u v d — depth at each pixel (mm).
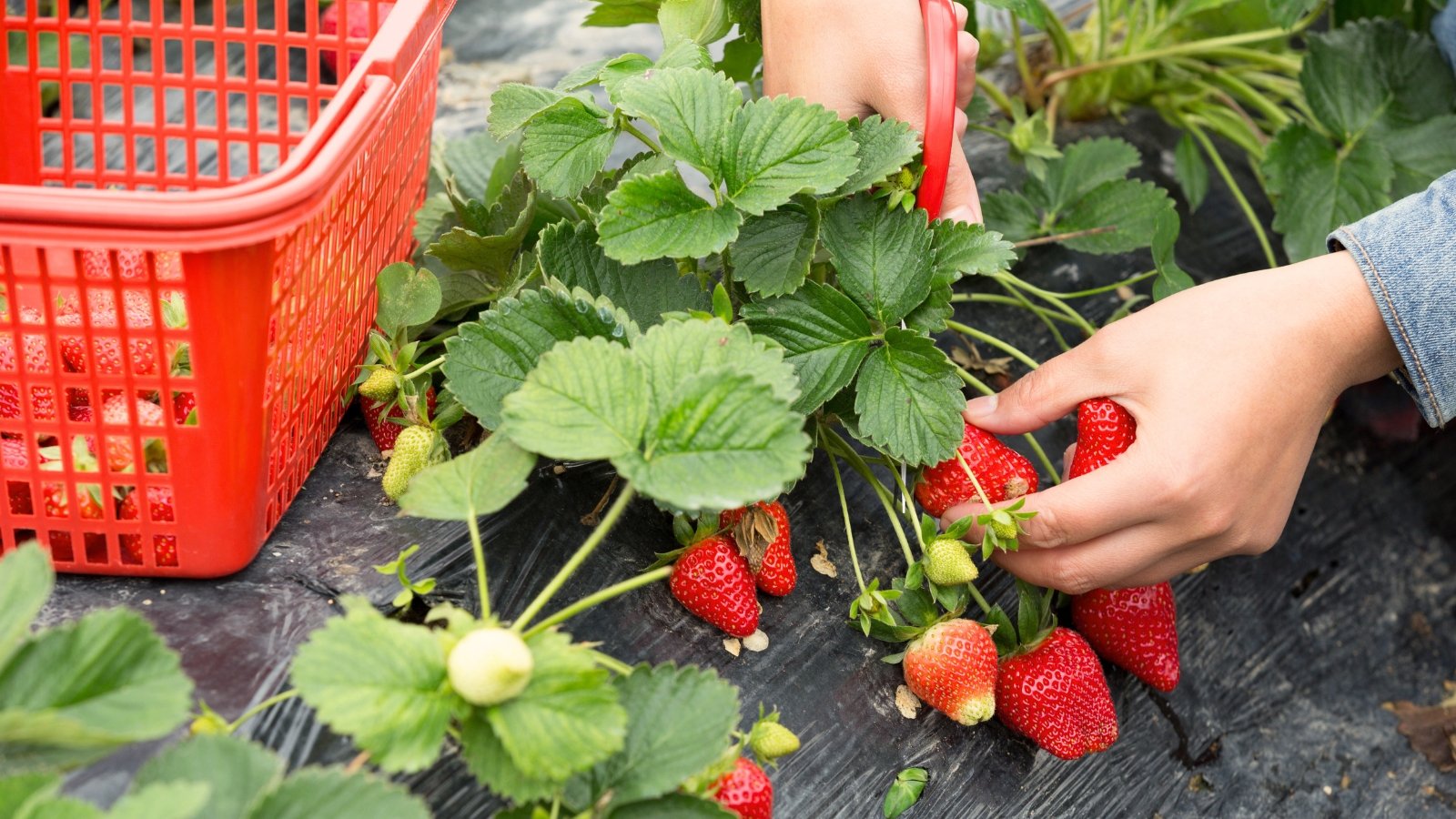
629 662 895
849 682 962
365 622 613
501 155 1273
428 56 982
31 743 572
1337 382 944
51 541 835
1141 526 907
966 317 1329
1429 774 1221
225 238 649
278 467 872
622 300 929
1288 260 1523
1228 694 1196
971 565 886
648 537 972
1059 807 1007
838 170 840
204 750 598
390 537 914
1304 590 1320
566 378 717
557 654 631
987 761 983
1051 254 1401
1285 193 1368
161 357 722
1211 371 889
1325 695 1251
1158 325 920
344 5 1051
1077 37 1626
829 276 1032
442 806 766
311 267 834
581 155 932
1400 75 1425
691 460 695
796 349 904
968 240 906
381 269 947
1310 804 1154
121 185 1124
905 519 1094
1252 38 1464
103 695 592
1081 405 943
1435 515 1433
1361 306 921
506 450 734
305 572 873
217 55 1071
